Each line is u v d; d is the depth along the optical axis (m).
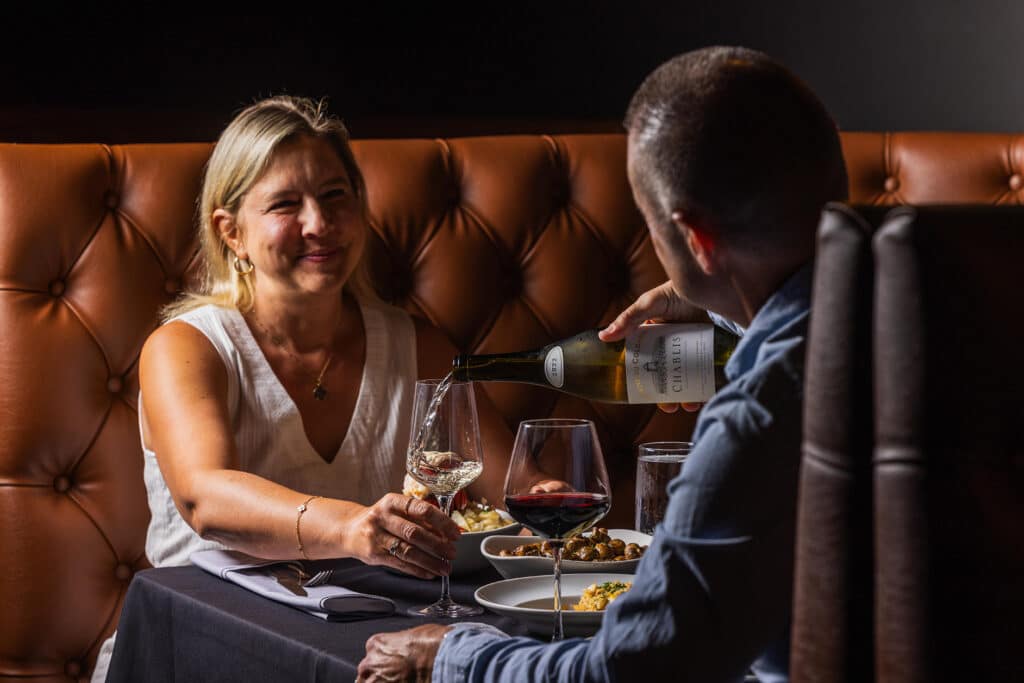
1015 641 0.68
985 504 0.68
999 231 0.69
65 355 2.08
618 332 1.40
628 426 2.42
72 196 2.12
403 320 2.11
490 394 2.32
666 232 0.90
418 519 1.38
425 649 1.05
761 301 0.89
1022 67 3.08
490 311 2.33
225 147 1.95
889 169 2.61
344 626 1.25
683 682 0.86
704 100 0.85
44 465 2.07
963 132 2.97
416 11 2.77
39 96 2.47
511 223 2.36
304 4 2.68
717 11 2.96
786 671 0.87
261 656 1.24
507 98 2.87
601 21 2.90
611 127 2.94
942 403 0.67
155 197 2.17
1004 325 0.68
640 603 0.86
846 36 3.02
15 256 2.07
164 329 1.91
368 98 2.76
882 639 0.68
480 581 1.46
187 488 1.64
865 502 0.70
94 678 1.85
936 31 3.05
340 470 1.97
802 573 0.72
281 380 1.96
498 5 2.83
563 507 1.16
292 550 1.48
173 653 1.41
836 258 0.70
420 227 2.31
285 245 1.90
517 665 0.96
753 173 0.84
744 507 0.83
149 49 2.55
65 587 2.08
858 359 0.70
